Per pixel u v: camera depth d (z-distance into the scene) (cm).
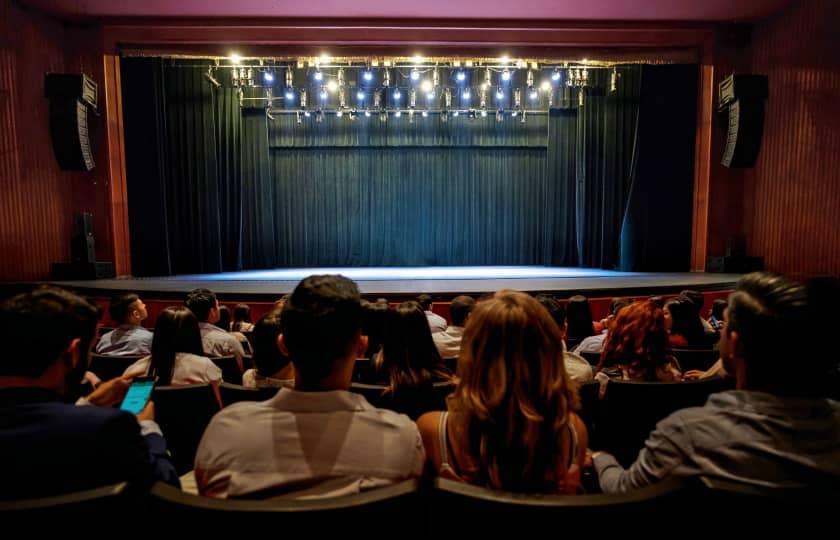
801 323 109
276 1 780
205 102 991
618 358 237
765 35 840
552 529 94
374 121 1094
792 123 788
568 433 118
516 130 1097
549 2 788
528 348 117
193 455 208
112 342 354
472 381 119
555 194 1092
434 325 414
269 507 92
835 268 746
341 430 117
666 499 94
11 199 763
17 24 765
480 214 1123
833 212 746
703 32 870
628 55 917
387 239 1123
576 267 1082
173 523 94
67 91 795
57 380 118
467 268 1077
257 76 971
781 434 110
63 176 845
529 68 935
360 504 93
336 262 1121
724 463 111
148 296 677
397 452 116
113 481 106
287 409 119
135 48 882
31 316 114
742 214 891
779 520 93
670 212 945
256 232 1077
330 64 922
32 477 103
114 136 875
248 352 401
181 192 995
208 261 1000
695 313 363
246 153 1061
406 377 205
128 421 110
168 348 244
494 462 114
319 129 1091
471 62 923
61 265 820
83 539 91
